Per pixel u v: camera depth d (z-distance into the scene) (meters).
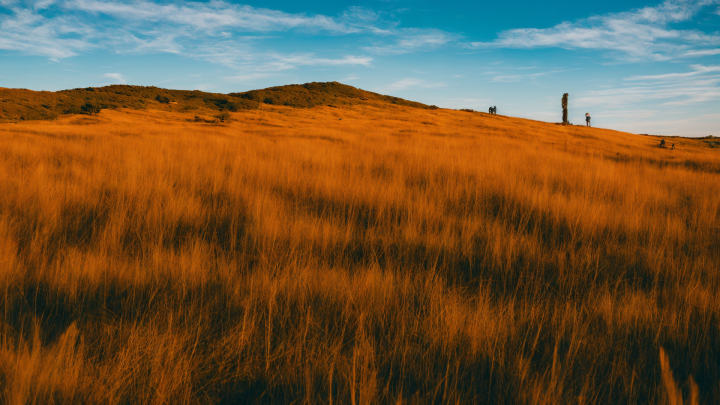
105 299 2.48
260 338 2.09
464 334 2.09
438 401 1.71
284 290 2.56
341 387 1.76
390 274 2.76
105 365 1.76
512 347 2.06
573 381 1.82
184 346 1.97
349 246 3.69
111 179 5.71
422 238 3.82
